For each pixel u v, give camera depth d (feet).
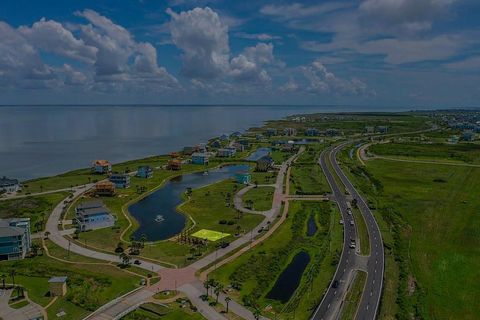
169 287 500.33
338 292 491.31
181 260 583.58
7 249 588.50
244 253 612.29
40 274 534.37
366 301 469.57
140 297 474.90
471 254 617.21
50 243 653.71
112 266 562.66
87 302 460.14
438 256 608.19
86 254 607.78
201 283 512.63
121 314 435.12
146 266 561.84
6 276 527.81
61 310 445.78
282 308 459.73
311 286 507.71
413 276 540.93
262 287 509.35
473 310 461.37
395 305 462.60
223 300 472.03
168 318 431.43
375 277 531.09
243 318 435.12
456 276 545.03
